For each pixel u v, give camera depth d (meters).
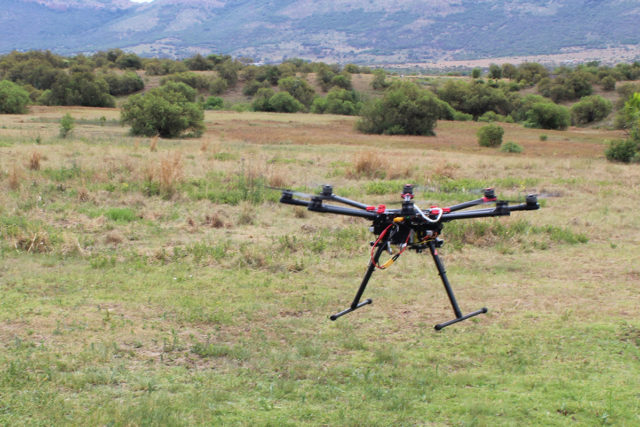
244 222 12.11
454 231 10.89
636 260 9.41
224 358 5.29
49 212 11.96
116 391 4.48
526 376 4.92
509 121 89.81
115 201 13.45
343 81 124.38
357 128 57.16
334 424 4.01
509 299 7.28
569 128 76.31
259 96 93.50
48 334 5.70
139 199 13.66
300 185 17.25
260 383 4.71
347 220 12.61
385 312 6.74
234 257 9.24
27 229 9.89
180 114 40.53
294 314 6.69
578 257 9.72
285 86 113.50
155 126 39.72
